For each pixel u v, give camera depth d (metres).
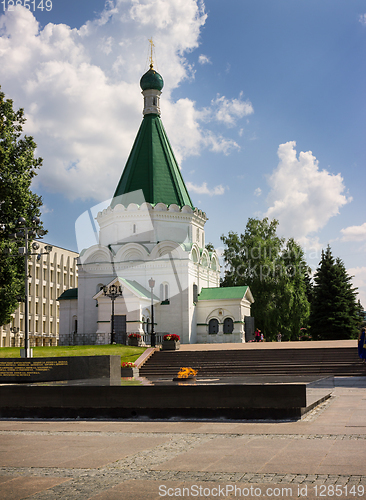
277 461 6.42
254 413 10.64
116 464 6.52
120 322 42.34
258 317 56.69
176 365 29.69
